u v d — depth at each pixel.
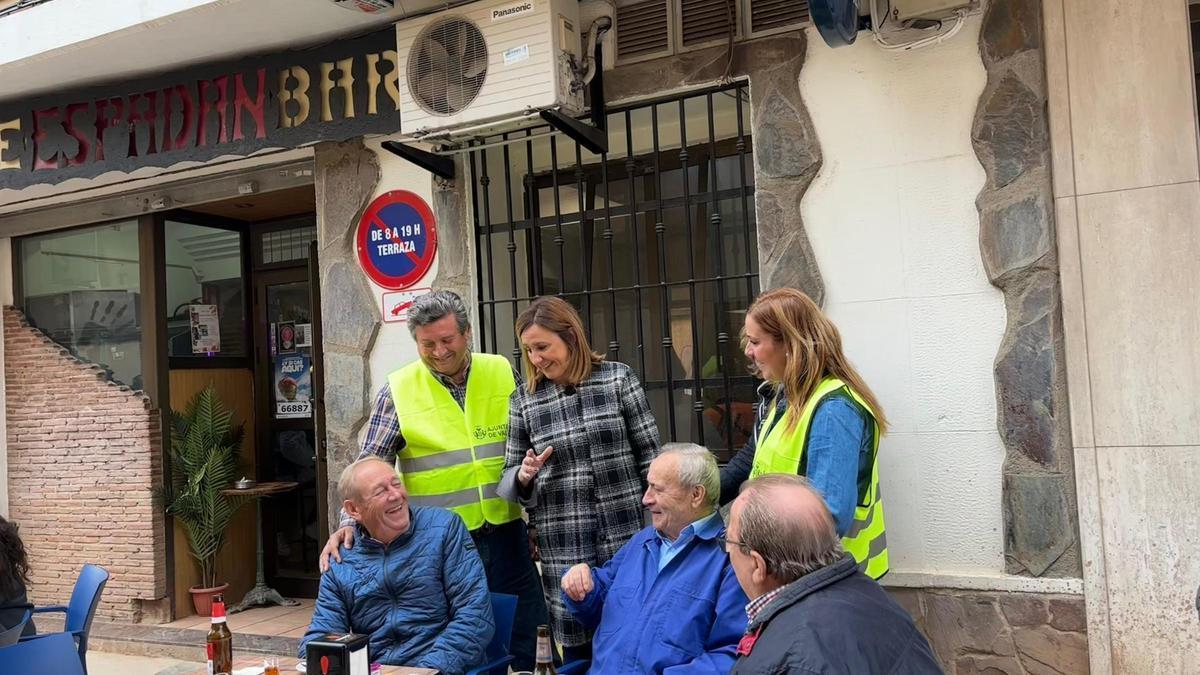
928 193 3.44
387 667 2.64
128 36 4.14
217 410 5.93
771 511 1.94
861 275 3.55
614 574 2.86
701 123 3.99
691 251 3.91
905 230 3.48
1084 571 3.21
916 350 3.47
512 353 4.33
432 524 3.08
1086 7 3.20
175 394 5.93
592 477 3.12
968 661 3.37
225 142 4.54
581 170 4.12
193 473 5.77
